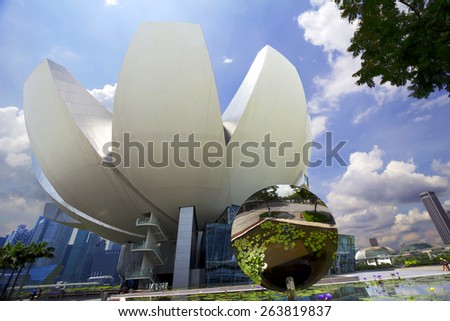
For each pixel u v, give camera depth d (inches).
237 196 1136.2
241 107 1119.0
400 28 248.7
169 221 1156.5
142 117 898.1
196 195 1035.3
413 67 270.7
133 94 887.1
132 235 1376.7
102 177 1036.5
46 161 1106.7
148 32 914.1
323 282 671.8
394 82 287.7
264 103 1058.1
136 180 989.8
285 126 1125.7
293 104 1155.9
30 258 1167.6
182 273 926.4
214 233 1039.6
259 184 1135.0
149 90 888.3
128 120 900.0
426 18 220.4
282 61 1186.0
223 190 1070.4
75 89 1100.5
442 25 219.1
